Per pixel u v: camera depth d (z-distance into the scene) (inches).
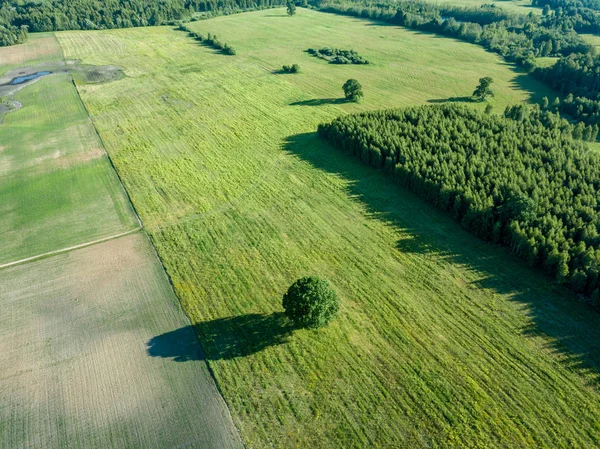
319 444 1268.5
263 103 3784.5
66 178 2706.7
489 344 1542.8
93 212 2378.2
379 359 1505.9
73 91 4109.3
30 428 1349.7
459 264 1910.7
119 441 1304.1
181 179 2652.6
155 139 3176.7
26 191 2588.6
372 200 2394.2
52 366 1540.4
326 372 1470.2
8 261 2039.9
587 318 1630.2
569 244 1828.2
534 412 1327.5
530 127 2748.5
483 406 1347.2
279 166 2770.7
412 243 2052.2
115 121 3489.2
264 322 1669.5
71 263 2016.5
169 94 4010.8
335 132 2955.2
